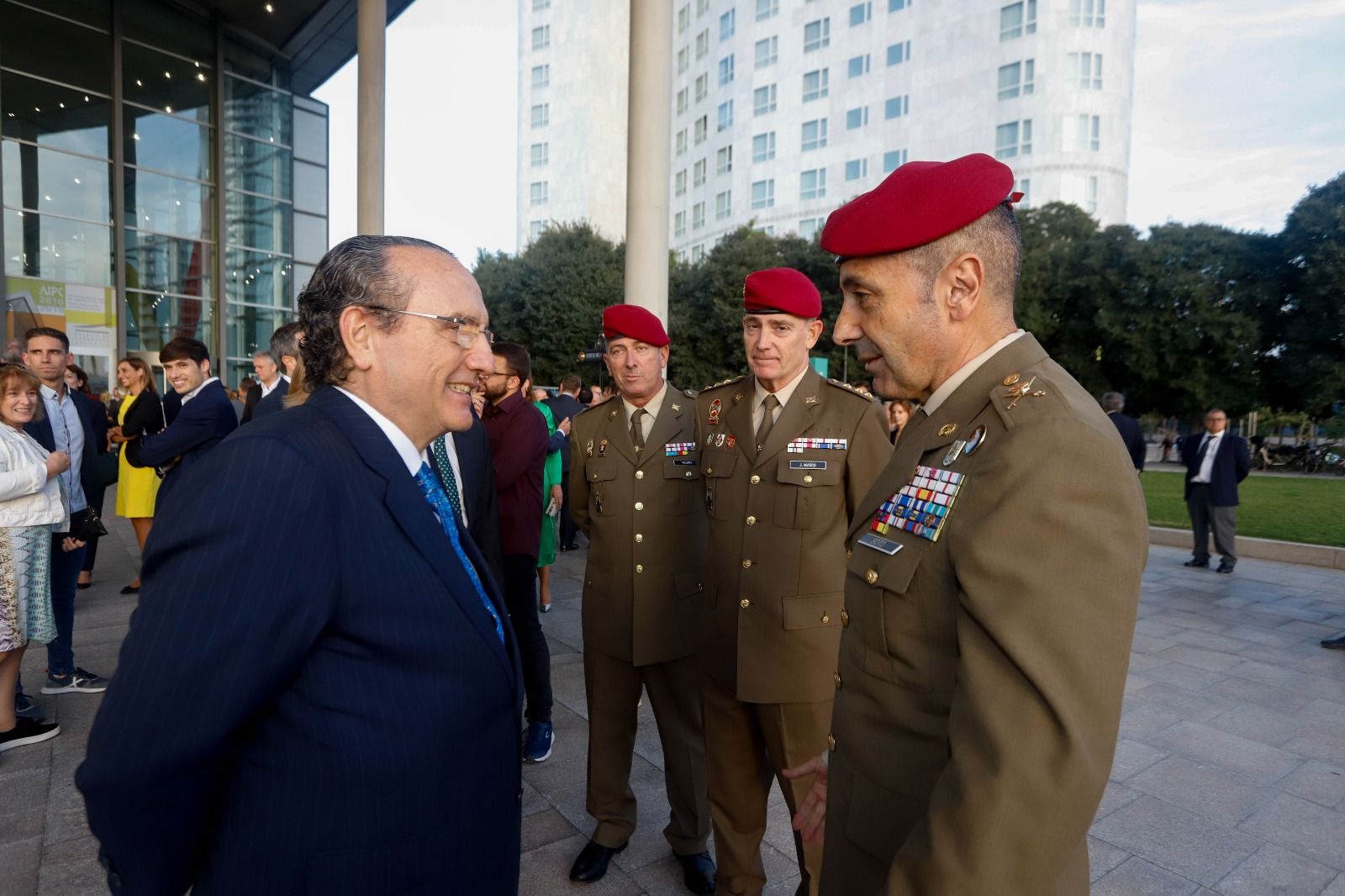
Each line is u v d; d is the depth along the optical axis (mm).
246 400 5688
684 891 2238
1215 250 21766
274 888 921
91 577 5637
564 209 49594
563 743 3199
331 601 913
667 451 2385
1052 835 735
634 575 2287
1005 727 758
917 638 948
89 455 5219
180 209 15070
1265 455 20906
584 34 48406
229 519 860
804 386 2074
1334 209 20250
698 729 2344
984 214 963
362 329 1051
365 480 984
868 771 1009
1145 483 15367
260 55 16297
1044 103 30391
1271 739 3424
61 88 13305
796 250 23172
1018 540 794
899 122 33781
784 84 37219
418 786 970
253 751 943
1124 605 775
